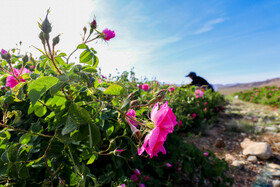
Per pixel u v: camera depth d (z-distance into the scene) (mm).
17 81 834
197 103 4766
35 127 769
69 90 728
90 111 775
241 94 14328
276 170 2777
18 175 691
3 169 731
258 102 9844
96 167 1345
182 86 5586
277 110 7020
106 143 1291
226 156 3238
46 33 613
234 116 6105
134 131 688
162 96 698
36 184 851
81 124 611
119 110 683
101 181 1150
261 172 2770
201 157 2252
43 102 742
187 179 2461
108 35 969
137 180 1536
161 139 631
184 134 3965
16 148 721
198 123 4375
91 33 917
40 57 1257
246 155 3254
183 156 2229
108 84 1067
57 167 786
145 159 1869
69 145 784
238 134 4305
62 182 759
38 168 876
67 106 677
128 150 1435
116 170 1372
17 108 1016
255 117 5895
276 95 9102
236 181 2586
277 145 3627
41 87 551
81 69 912
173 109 2750
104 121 936
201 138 3965
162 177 1905
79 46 844
